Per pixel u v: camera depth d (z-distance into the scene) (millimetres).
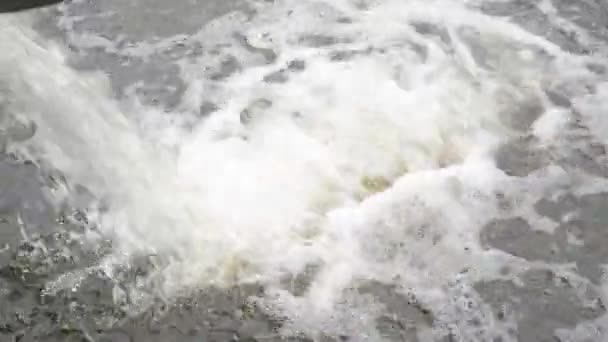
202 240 3021
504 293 2891
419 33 3998
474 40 3947
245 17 4113
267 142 3420
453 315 2826
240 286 2934
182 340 2787
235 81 3740
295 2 4219
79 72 3717
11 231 2941
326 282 2941
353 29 4039
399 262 2996
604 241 3061
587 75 3744
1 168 3068
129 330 2816
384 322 2818
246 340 2785
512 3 4172
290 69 3805
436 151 3381
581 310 2832
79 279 2906
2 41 3656
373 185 3260
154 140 3400
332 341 2775
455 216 3146
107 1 4168
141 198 3115
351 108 3562
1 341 2758
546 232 3096
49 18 4039
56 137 3213
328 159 3340
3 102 3271
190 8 4141
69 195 3061
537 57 3840
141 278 2934
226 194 3188
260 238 3055
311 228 3100
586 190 3244
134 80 3717
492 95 3631
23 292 2855
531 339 2748
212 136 3451
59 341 2777
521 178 3289
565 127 3492
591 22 4043
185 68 3799
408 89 3652
